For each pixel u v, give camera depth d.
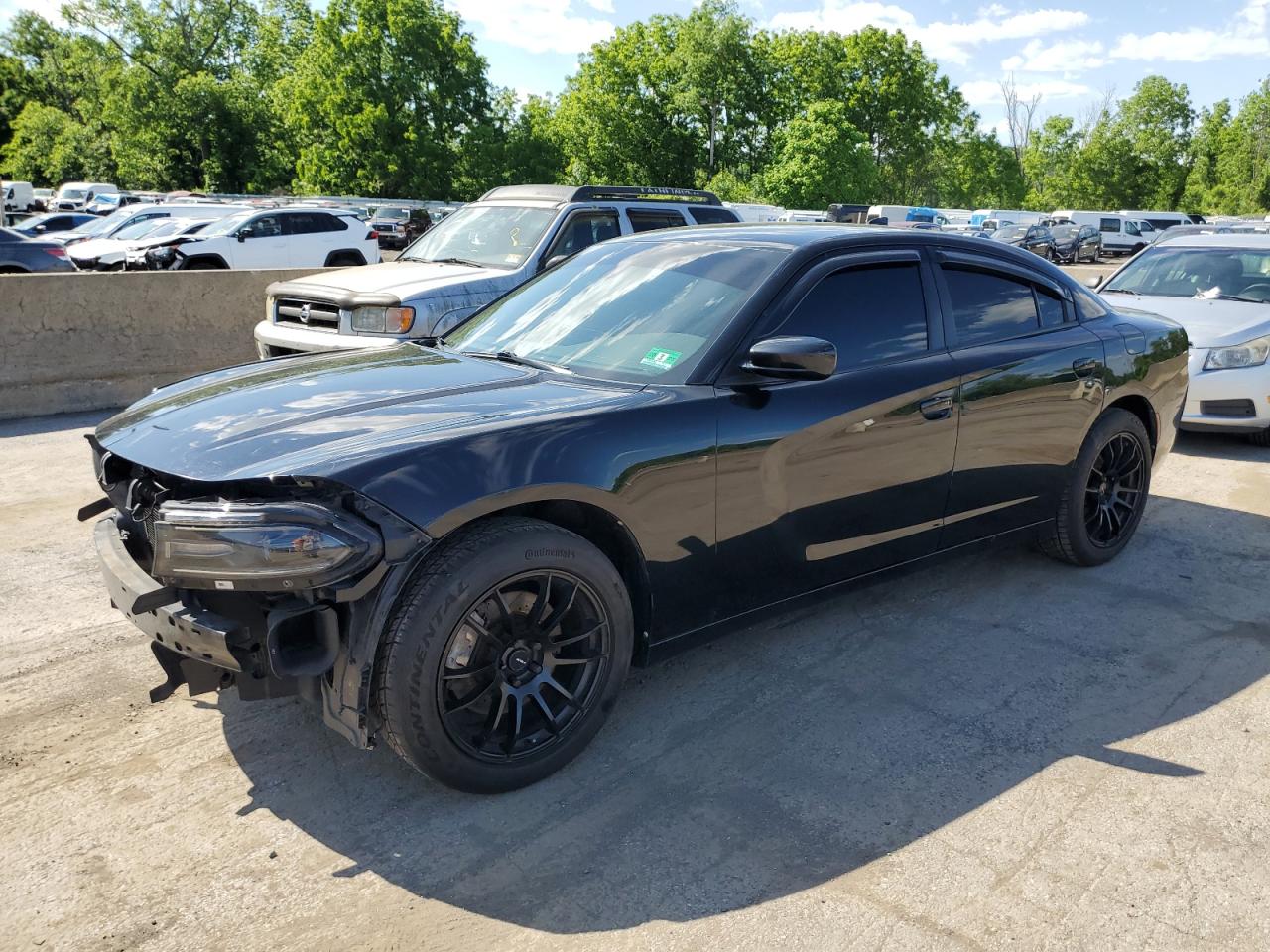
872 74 73.06
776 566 3.39
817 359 3.00
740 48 62.81
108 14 61.09
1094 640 4.03
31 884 2.47
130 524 3.02
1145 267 8.77
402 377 3.30
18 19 84.19
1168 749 3.18
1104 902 2.43
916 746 3.19
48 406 8.55
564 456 2.80
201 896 2.44
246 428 2.81
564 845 2.66
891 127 72.69
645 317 3.51
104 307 8.84
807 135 60.19
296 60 63.31
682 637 3.23
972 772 3.04
